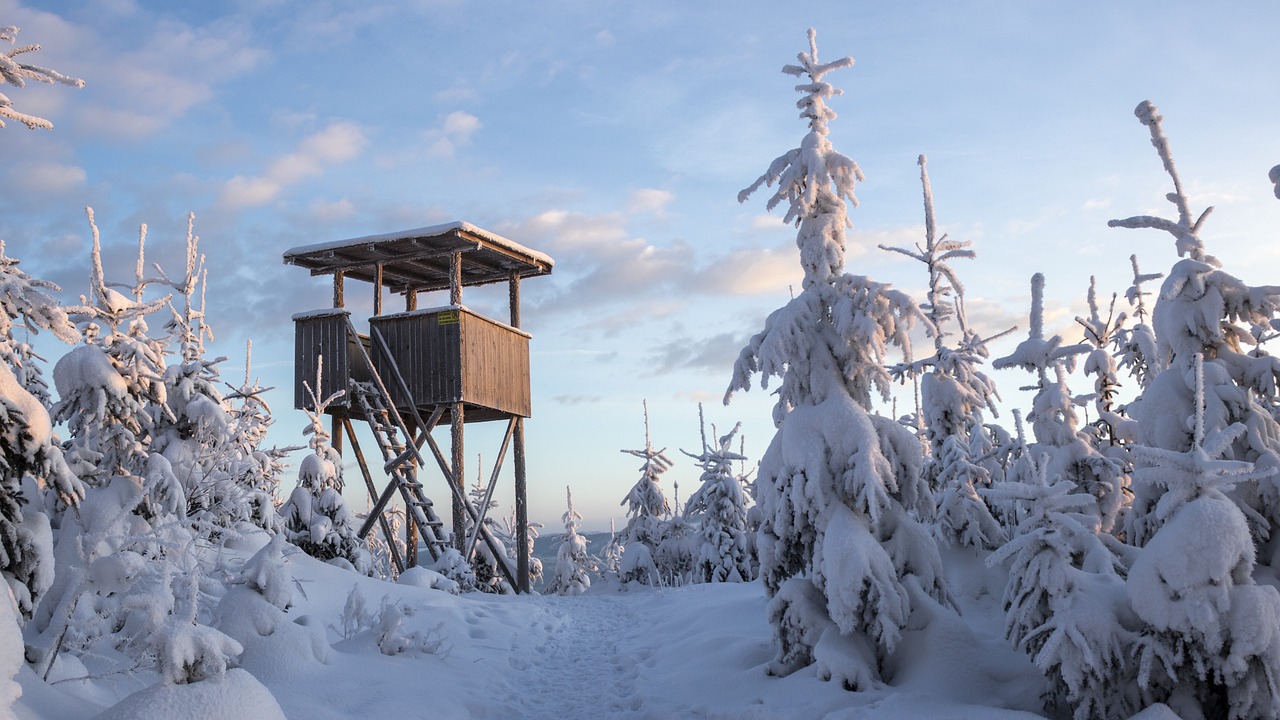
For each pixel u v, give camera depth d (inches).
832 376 433.1
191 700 233.1
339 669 382.9
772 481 440.1
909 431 425.4
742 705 372.5
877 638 388.2
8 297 292.7
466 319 845.8
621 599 815.1
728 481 1061.1
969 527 523.2
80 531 358.6
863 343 431.8
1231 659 280.4
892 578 385.7
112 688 309.4
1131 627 311.3
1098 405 565.3
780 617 410.9
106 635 336.2
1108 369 560.1
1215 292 396.2
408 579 689.0
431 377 838.5
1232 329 410.3
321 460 721.0
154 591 304.5
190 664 249.9
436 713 361.4
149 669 316.2
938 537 534.0
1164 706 290.7
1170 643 295.6
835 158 452.8
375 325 857.5
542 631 591.2
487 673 452.8
